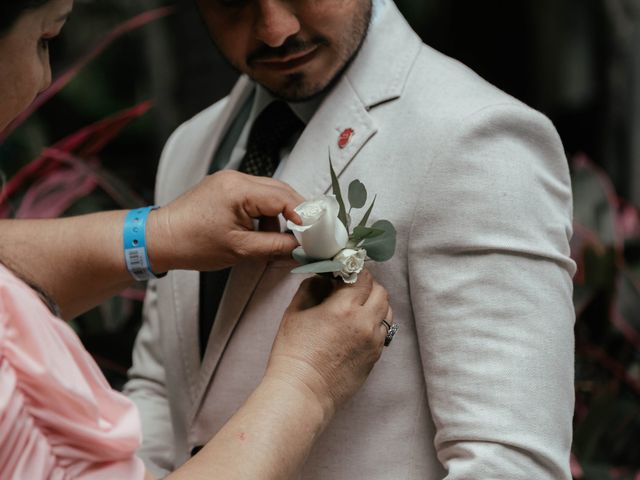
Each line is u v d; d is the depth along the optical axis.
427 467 1.52
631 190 3.67
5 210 2.67
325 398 1.40
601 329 2.54
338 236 1.37
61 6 1.31
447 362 1.43
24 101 1.34
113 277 1.60
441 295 1.43
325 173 1.54
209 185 1.54
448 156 1.43
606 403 2.42
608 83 3.73
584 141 3.85
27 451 1.14
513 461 1.38
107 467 1.21
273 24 1.46
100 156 3.26
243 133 1.78
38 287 1.31
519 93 4.16
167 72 3.37
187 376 1.72
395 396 1.52
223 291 1.69
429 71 1.54
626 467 2.43
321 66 1.54
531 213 1.43
